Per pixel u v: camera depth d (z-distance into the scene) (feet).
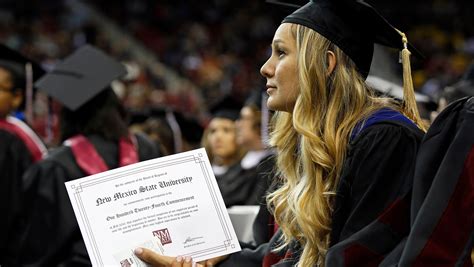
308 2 15.19
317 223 13.25
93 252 13.82
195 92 102.99
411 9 119.34
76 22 112.27
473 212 11.99
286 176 14.58
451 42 113.50
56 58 100.89
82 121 22.30
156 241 13.98
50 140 27.53
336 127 13.51
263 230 16.57
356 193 13.01
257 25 122.42
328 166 13.33
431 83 77.25
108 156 21.98
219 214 14.29
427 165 12.58
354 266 12.63
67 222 21.49
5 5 112.68
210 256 14.11
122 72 23.30
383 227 12.69
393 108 13.70
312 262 13.41
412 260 11.97
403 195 12.84
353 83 13.66
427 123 20.30
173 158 14.40
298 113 13.53
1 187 24.43
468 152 12.28
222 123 32.60
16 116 29.76
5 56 26.73
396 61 18.66
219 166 33.04
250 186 29.86
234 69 108.37
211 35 120.06
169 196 14.21
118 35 115.75
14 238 23.63
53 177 21.70
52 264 21.71
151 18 121.39
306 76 13.51
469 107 12.65
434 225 12.03
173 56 112.88
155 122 32.86
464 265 12.07
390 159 12.94
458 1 121.19
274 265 14.28
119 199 14.07
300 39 13.71
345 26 13.76
